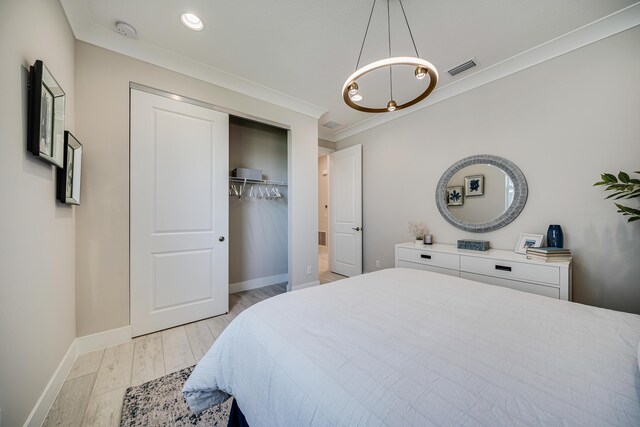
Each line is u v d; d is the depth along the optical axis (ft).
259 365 2.72
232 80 8.25
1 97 3.03
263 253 11.41
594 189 6.08
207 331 7.02
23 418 3.42
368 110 5.82
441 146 9.25
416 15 5.64
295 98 9.71
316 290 4.39
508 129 7.50
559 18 5.69
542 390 1.87
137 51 6.59
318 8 5.46
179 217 7.32
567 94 6.44
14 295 3.25
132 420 3.95
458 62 7.34
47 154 4.02
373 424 1.66
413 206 10.26
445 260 7.67
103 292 6.14
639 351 2.07
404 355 2.36
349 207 12.89
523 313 3.32
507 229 7.57
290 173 10.15
